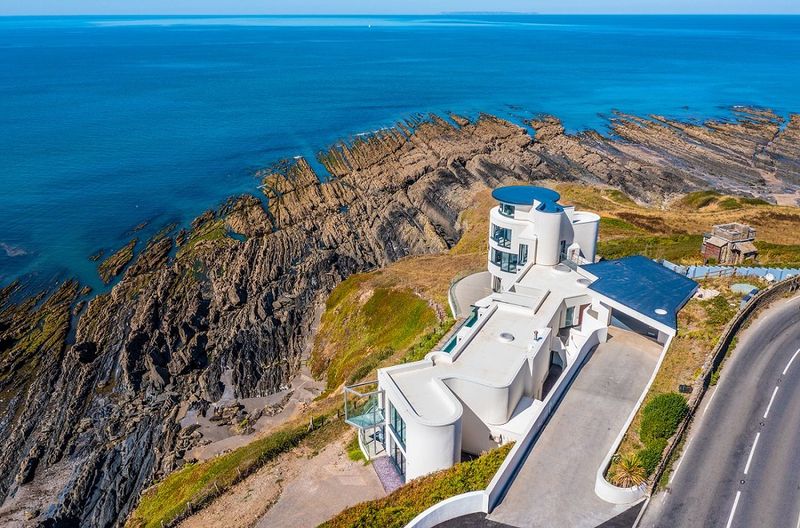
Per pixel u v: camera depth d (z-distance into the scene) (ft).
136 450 170.50
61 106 617.62
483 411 108.99
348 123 531.09
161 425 179.42
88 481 161.07
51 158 436.35
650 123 537.65
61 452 172.14
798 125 523.70
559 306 137.69
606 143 480.23
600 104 635.66
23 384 199.21
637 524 86.74
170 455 165.89
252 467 131.64
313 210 327.06
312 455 131.13
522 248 162.91
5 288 255.50
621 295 137.90
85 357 207.82
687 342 124.77
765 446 98.89
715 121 550.77
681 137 497.05
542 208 159.63
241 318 228.22
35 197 358.84
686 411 104.27
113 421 182.19
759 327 132.87
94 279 263.49
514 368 111.96
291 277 255.50
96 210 339.36
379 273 234.58
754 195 369.71
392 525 88.69
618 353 131.03
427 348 156.87
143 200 354.33
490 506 90.22
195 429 177.68
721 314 133.59
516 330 126.93
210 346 216.13
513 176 374.43
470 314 167.53
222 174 398.21
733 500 89.25
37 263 277.03
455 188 346.54
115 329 221.46
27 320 233.14
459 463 99.60
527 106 619.26
